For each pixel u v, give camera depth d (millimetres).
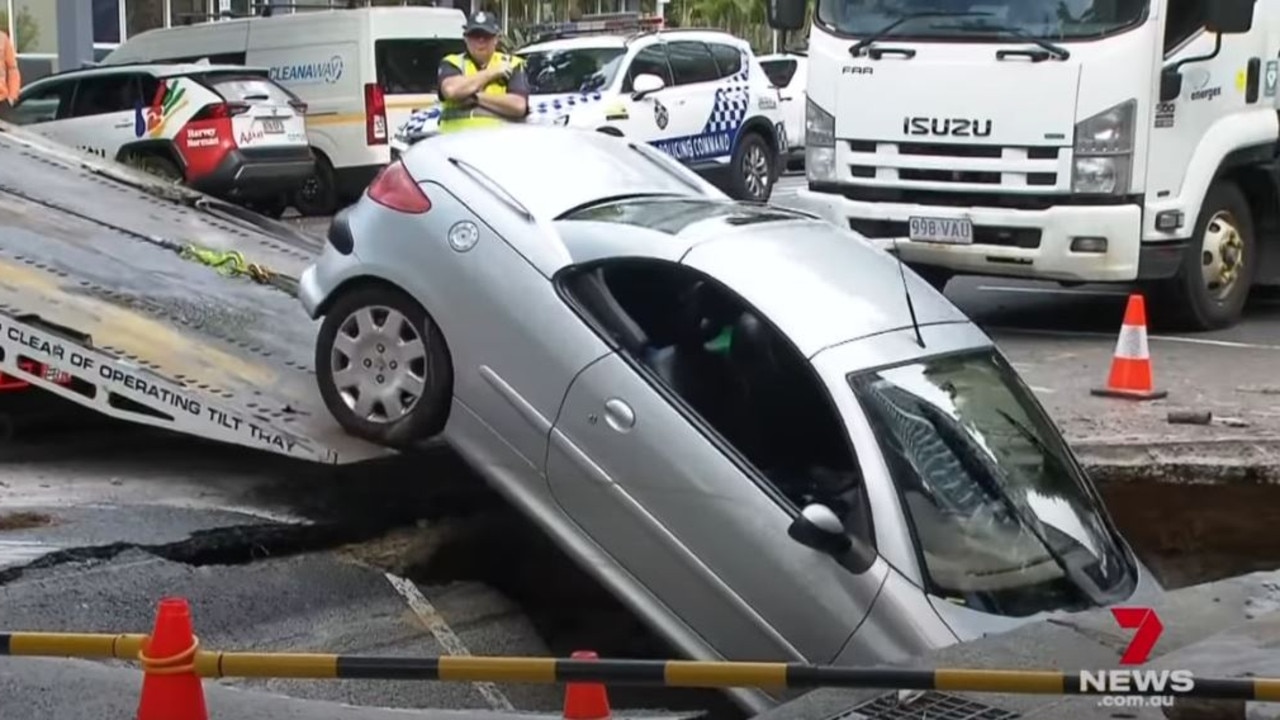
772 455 5797
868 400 5691
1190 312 11336
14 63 17531
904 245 10805
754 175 20094
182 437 8219
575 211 6441
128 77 17703
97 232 9484
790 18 11508
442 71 9219
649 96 18031
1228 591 5852
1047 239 10383
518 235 6316
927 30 10617
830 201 11047
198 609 6000
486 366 6281
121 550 6293
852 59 10852
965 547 5531
